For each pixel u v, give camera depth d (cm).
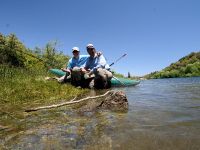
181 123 112
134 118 125
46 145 88
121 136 94
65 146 86
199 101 184
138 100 196
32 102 194
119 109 153
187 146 81
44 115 142
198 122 113
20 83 252
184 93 254
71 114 142
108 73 308
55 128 111
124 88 335
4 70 308
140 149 80
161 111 143
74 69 298
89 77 306
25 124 122
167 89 325
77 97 218
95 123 117
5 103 188
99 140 91
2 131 111
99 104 170
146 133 97
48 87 252
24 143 92
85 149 82
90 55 306
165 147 81
